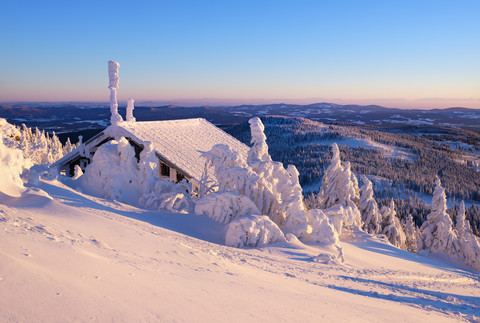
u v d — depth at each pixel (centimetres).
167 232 1274
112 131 2792
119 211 1464
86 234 859
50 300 364
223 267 831
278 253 1398
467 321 788
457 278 1980
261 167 1933
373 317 621
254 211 1722
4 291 353
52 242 599
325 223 1825
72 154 2875
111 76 2761
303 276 1019
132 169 1962
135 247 843
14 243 519
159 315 401
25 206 1055
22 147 3384
